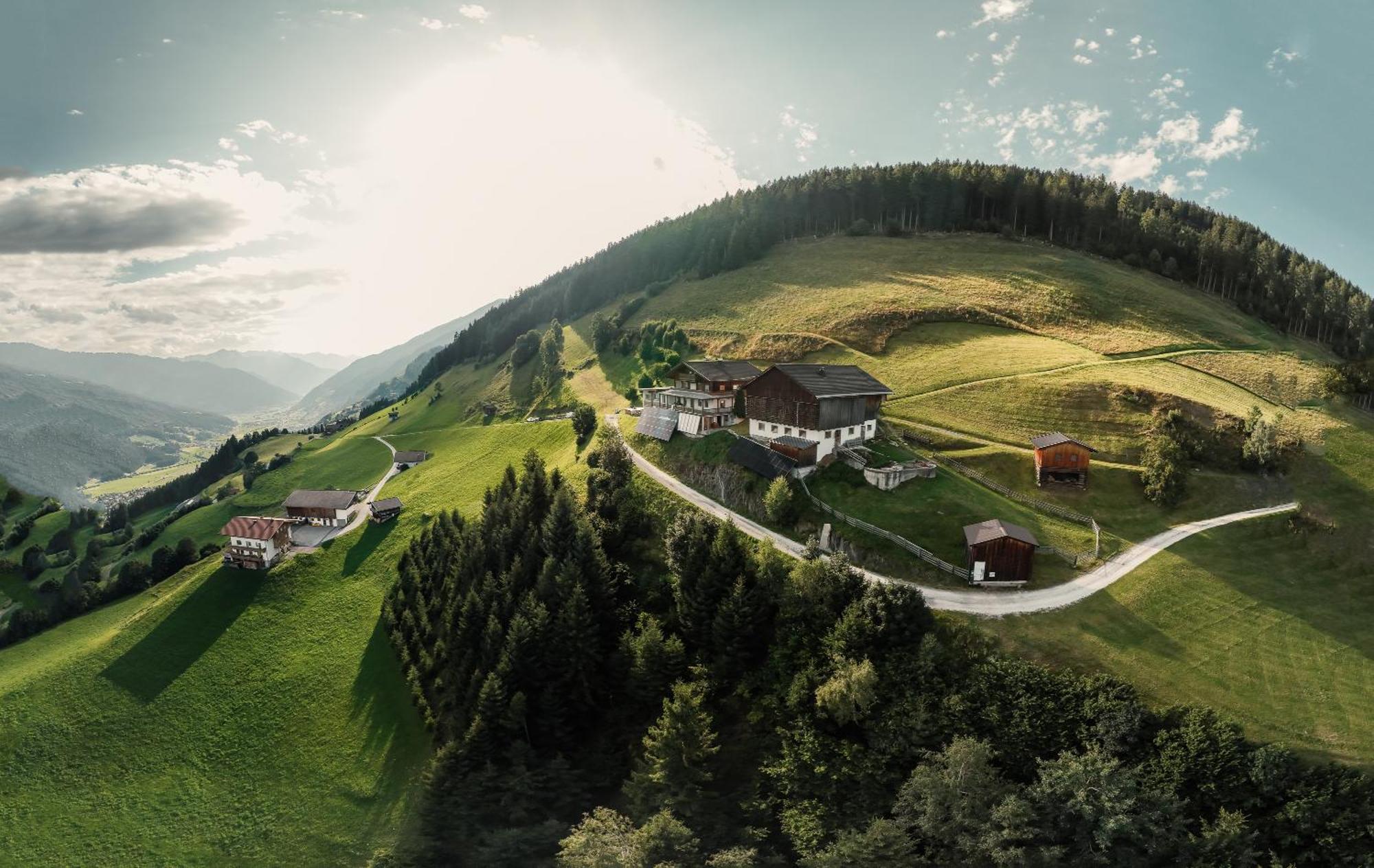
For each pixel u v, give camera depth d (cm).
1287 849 4728
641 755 6606
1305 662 5956
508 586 8212
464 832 6562
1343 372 10556
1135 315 14325
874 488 8744
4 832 8188
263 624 10944
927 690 5869
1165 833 4703
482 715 6875
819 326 15000
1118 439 9531
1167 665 5938
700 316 18075
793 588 6856
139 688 10069
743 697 6631
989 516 8069
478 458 15562
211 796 8212
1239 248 18362
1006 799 4847
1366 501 8119
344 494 14150
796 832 5394
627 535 9069
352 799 7638
